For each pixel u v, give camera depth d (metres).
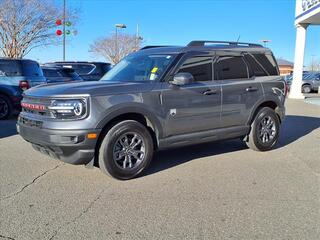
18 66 11.87
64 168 6.02
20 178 5.53
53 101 5.18
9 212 4.32
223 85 6.56
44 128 5.21
